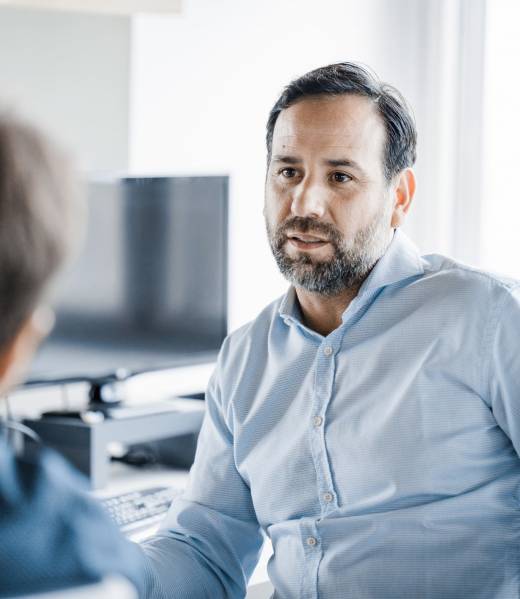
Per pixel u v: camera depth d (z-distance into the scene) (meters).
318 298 1.63
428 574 1.50
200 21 2.90
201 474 1.73
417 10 2.98
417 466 1.51
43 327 0.73
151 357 2.45
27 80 2.63
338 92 1.58
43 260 0.68
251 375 1.69
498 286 1.54
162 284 2.45
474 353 1.51
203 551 1.66
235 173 2.95
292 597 1.59
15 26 2.61
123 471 2.40
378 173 1.59
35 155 0.68
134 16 2.79
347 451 1.55
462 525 1.50
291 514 1.61
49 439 2.24
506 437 1.53
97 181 2.30
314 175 1.56
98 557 0.70
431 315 1.55
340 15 2.96
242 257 2.96
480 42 2.88
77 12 2.70
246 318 2.96
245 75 2.95
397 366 1.55
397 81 2.99
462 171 2.93
